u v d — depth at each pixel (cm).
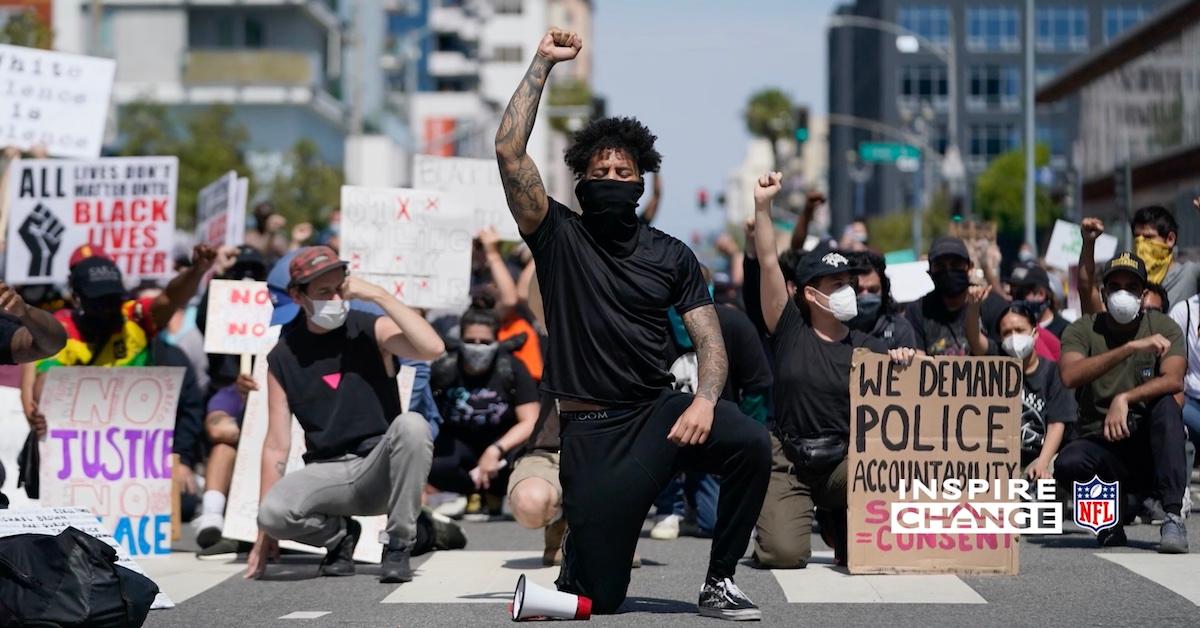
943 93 10319
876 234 7125
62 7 5759
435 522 1071
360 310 966
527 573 949
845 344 935
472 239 1334
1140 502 1066
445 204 1245
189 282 1145
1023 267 1327
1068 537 1096
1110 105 4353
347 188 1234
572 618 749
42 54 1434
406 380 1045
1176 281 1323
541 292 745
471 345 1264
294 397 922
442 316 1341
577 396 732
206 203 1639
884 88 10344
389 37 8569
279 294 930
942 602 803
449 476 1280
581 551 746
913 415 908
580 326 730
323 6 6166
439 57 10425
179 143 4684
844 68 12175
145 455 1062
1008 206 6638
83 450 1064
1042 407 1128
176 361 1231
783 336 938
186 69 5816
